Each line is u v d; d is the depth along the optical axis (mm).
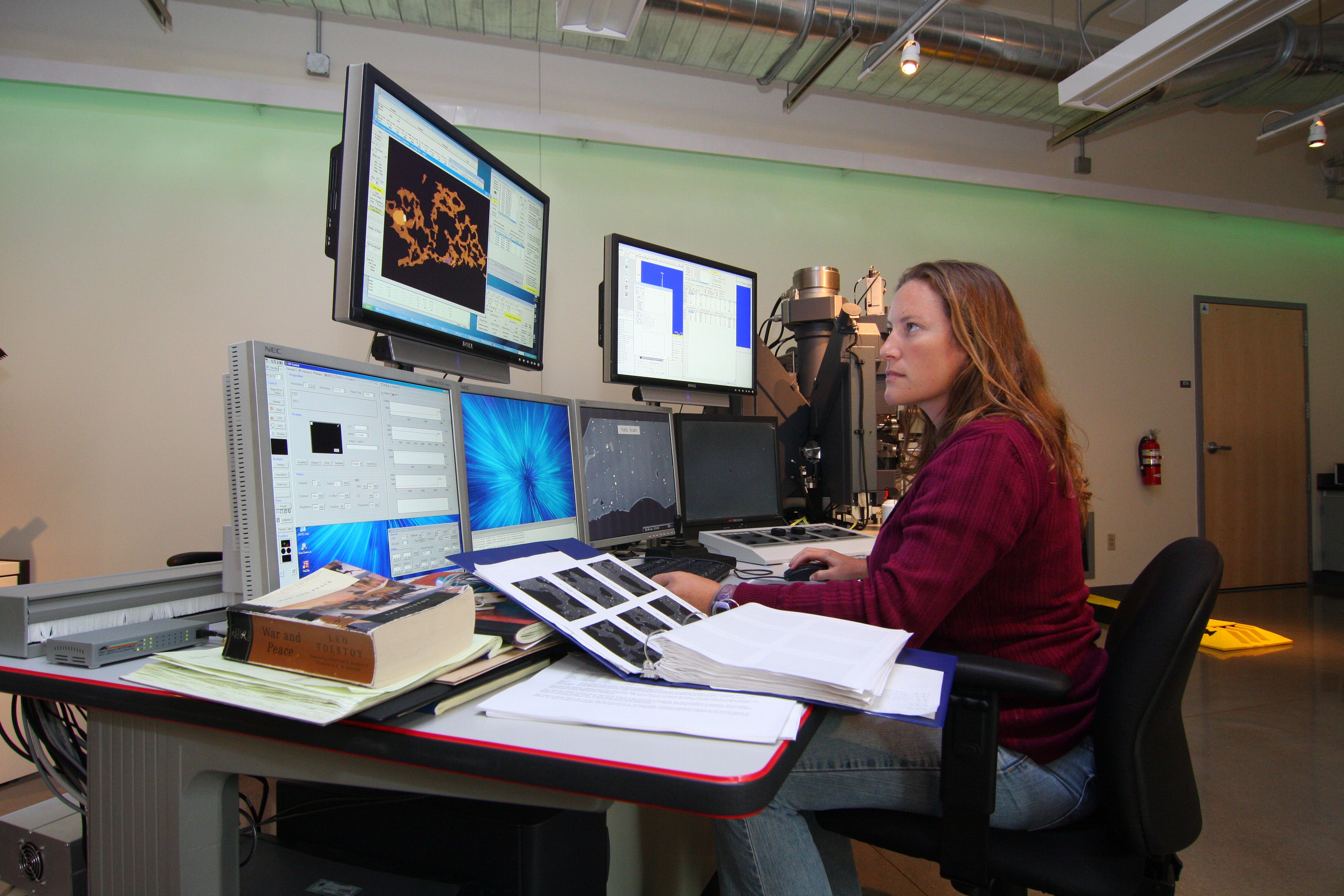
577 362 3068
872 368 2043
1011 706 839
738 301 2104
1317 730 2346
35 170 2510
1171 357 4461
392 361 1123
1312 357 4879
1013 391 962
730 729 528
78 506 2508
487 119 2912
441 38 3059
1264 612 4035
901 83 3387
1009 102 3566
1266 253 4750
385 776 587
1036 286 4082
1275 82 3627
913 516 881
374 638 523
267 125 2715
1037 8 3896
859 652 662
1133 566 4344
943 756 780
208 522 2617
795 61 3176
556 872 881
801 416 2209
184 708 613
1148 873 822
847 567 1247
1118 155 4316
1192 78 3426
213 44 2775
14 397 2465
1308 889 1494
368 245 1035
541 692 621
